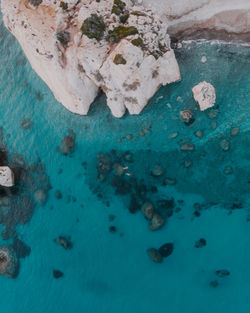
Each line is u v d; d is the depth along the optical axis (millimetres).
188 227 18062
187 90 18203
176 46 18109
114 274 18734
